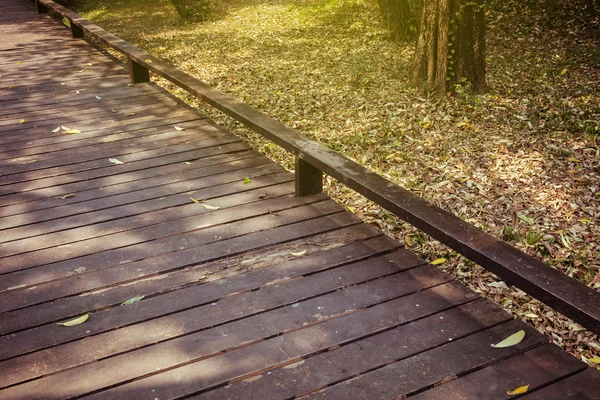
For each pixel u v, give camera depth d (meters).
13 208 4.12
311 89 7.88
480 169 5.40
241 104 4.97
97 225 3.85
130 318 2.92
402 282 3.16
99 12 14.95
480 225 4.54
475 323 2.81
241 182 4.44
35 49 9.39
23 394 2.46
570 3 10.06
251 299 3.04
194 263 3.38
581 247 4.25
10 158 5.01
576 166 5.35
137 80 7.30
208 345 2.71
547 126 6.20
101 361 2.64
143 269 3.34
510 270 2.51
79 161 4.91
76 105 6.46
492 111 6.70
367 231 3.69
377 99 7.29
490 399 2.37
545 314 3.72
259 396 2.41
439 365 2.55
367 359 2.60
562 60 8.40
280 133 4.29
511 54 8.88
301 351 2.66
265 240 3.61
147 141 5.32
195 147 5.15
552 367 2.52
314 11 12.72
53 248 3.59
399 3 9.64
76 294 3.13
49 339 2.79
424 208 3.13
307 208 4.01
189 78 5.84
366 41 10.17
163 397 2.41
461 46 7.04
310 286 3.14
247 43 10.84
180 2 13.13
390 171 5.40
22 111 6.30
